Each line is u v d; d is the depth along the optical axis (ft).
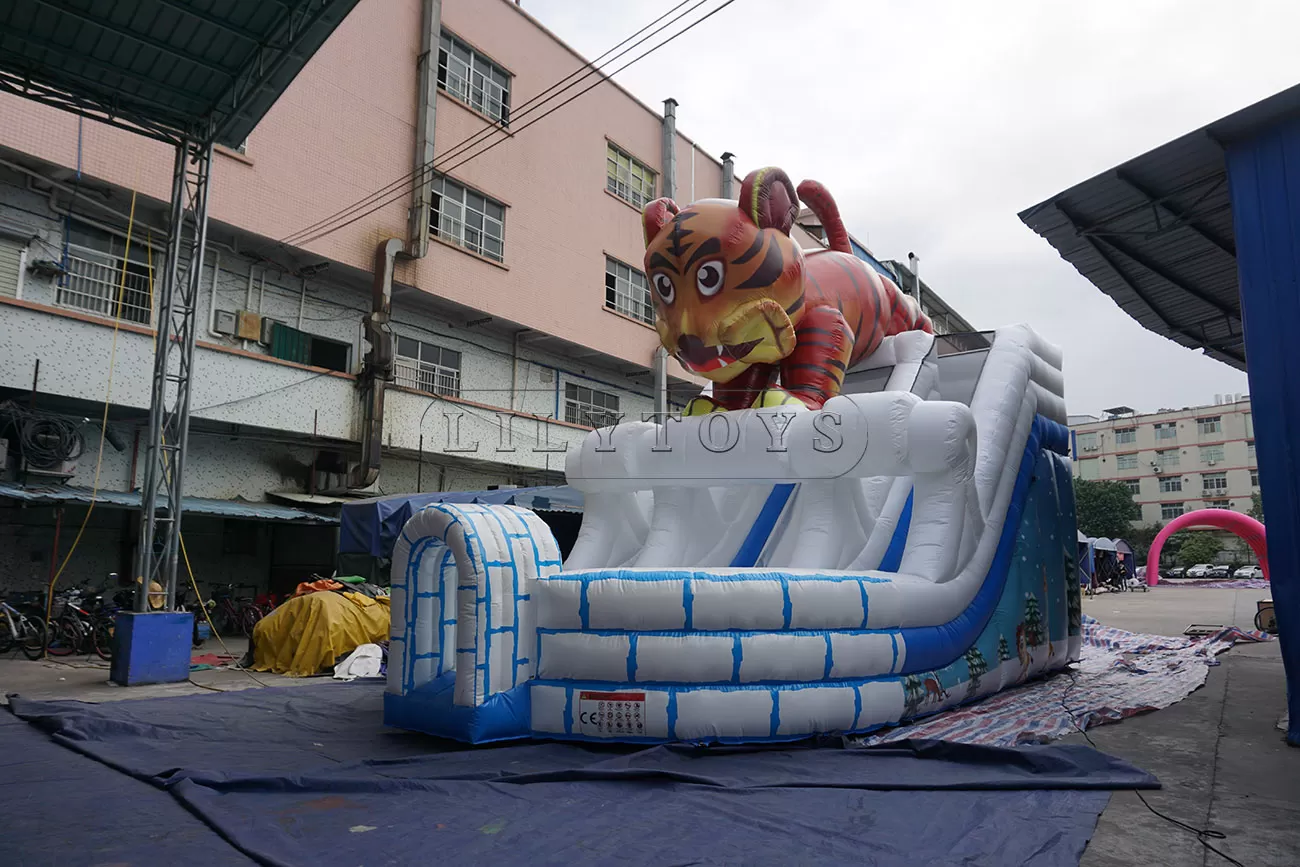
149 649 30.19
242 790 15.40
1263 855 12.17
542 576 19.83
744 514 26.81
